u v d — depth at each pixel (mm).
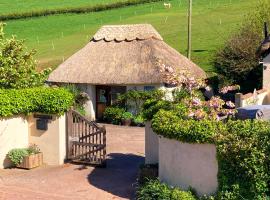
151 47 36375
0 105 20906
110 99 35938
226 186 14602
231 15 61688
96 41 38250
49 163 21859
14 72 24781
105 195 17562
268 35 28062
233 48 37188
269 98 27312
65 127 22000
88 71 36156
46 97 21438
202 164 15336
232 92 36125
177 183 16078
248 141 14258
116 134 30016
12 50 25875
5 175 20266
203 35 54469
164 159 16609
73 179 19594
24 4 76438
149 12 70812
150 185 16219
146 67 35000
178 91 25375
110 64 36094
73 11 72750
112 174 20250
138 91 34438
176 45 51906
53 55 54844
